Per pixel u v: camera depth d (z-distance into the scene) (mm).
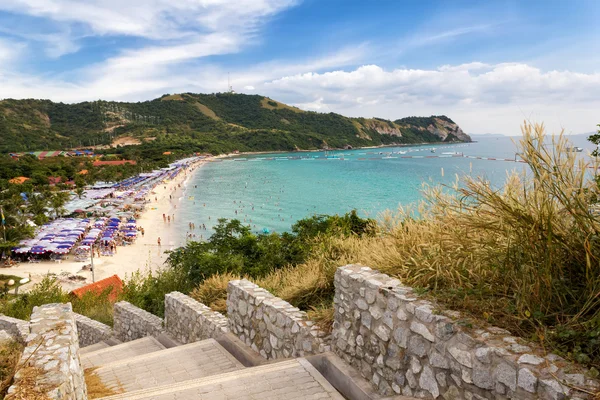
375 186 101000
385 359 4289
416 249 5098
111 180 119750
